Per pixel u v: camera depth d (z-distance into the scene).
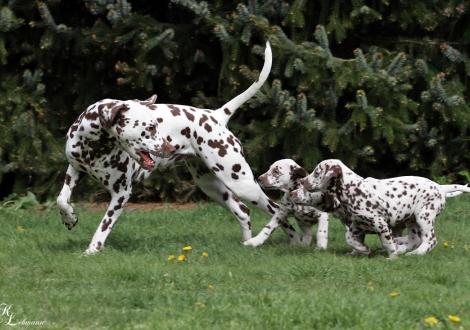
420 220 10.19
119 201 10.38
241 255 9.92
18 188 16.34
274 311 6.84
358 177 9.91
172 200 16.55
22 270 9.11
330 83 15.08
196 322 6.75
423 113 15.61
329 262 9.13
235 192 10.78
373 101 15.04
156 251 10.48
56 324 6.84
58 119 16.69
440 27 16.23
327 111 15.40
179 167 16.30
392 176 17.12
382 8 15.45
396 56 14.69
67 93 16.89
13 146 15.60
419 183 10.20
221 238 11.60
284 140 15.39
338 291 7.79
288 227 11.16
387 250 9.91
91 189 16.28
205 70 16.89
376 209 9.80
